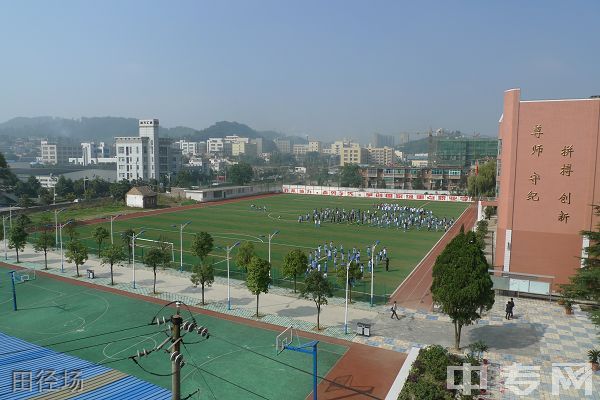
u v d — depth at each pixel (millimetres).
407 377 27766
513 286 46781
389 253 69688
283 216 107562
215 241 75750
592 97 46531
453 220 99062
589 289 32906
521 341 36719
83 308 43812
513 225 47875
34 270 56688
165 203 131750
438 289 33656
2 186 131250
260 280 41188
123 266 59500
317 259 60812
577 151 44906
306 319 41500
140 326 39344
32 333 37781
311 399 28203
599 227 35250
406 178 198500
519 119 46906
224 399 27953
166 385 29422
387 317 42250
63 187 137875
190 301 46156
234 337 37312
